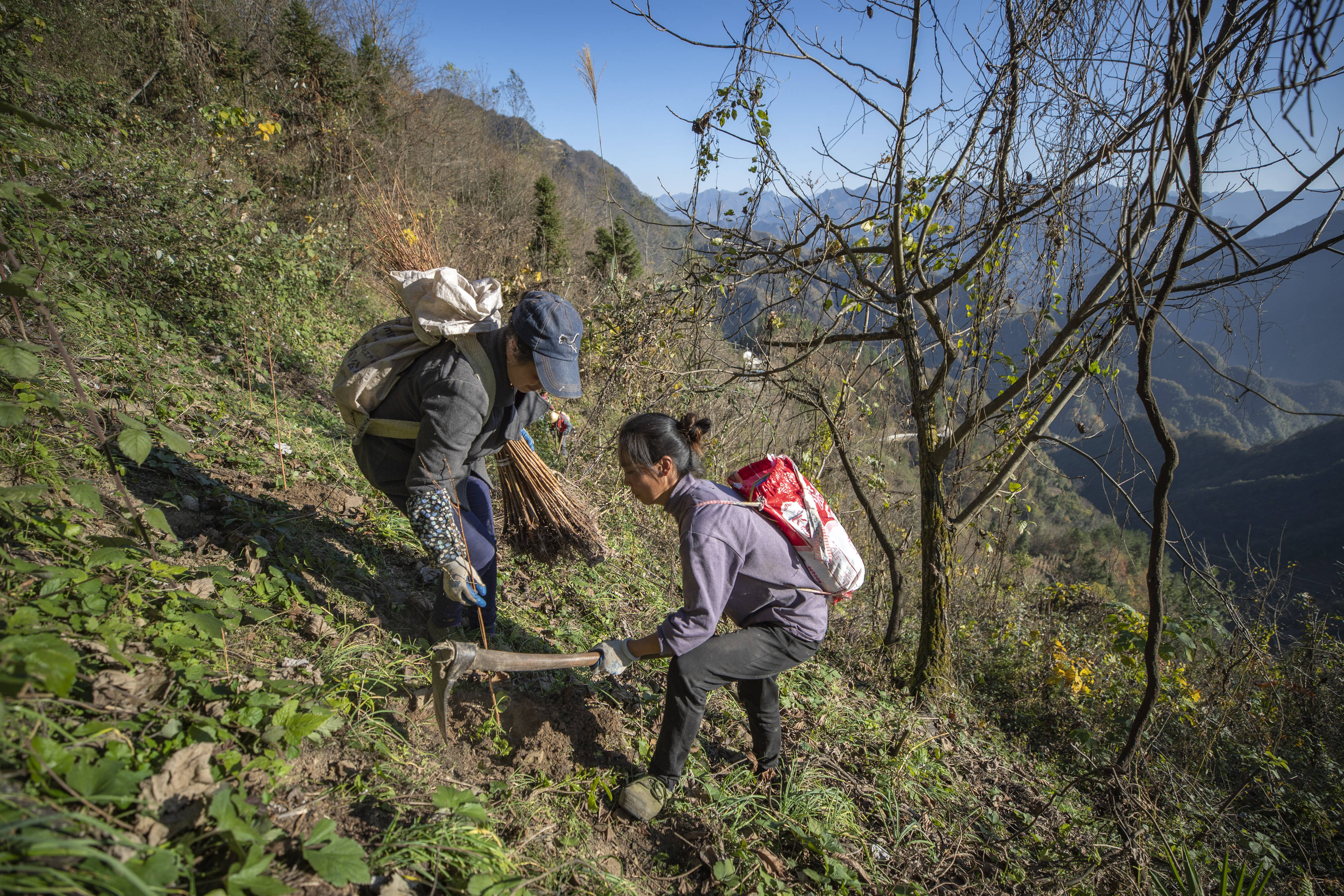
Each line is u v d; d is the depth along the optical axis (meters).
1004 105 3.31
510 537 3.02
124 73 10.27
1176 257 2.62
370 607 2.70
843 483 5.66
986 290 3.85
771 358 4.64
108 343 3.46
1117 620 4.30
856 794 2.86
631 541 4.67
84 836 1.26
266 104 13.30
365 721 2.08
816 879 2.27
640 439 2.16
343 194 8.89
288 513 2.99
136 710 1.61
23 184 2.30
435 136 16.66
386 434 2.30
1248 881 3.26
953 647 4.50
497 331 2.23
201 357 4.28
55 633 1.61
